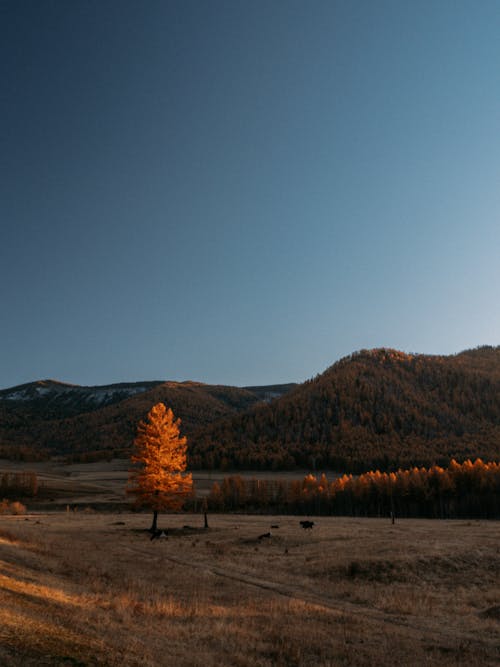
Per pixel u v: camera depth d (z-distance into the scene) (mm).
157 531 53000
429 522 80062
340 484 140000
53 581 20750
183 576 29531
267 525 67125
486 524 73812
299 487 141250
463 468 141375
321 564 33969
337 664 14742
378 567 31594
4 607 12250
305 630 18250
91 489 180750
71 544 39781
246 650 15266
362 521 81000
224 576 30672
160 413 55750
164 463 54750
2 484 159875
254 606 22312
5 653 9094
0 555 23547
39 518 77312
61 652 10047
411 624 20578
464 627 20094
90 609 16188
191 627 17000
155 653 12367
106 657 10625
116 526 64000
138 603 19359
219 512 134625
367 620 20953
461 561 32906
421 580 29844
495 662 15703
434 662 15445
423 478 137250
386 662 15312
